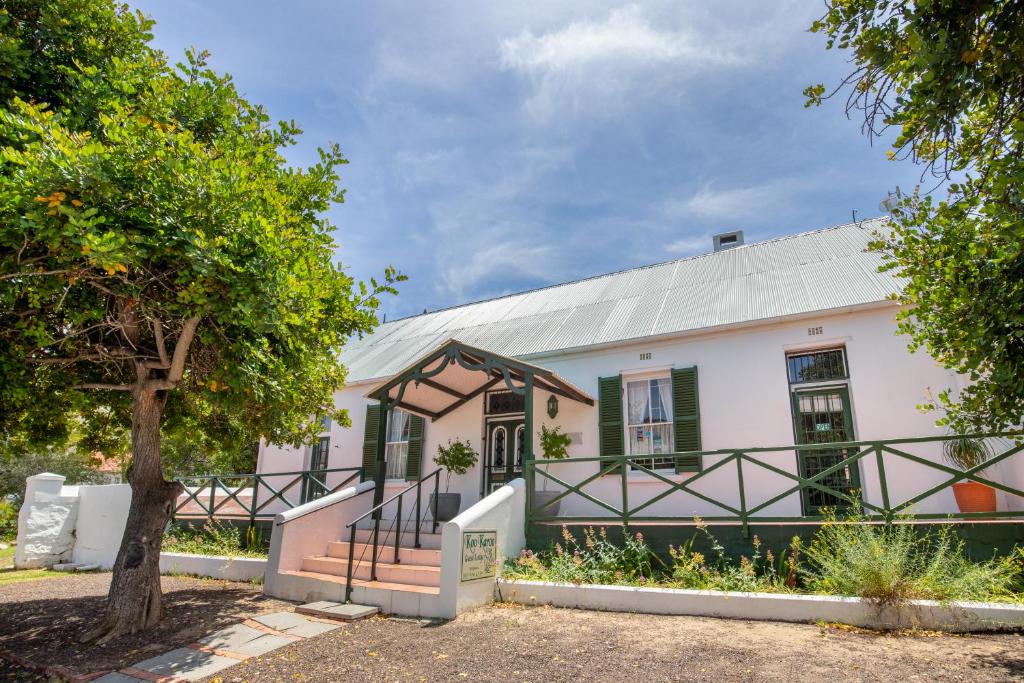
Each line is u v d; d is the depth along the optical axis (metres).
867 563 6.06
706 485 9.73
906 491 8.46
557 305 14.33
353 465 14.05
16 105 5.34
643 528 8.28
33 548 13.44
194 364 7.59
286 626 7.03
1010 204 4.18
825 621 6.10
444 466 12.30
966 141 4.42
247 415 8.70
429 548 9.78
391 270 7.57
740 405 9.83
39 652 6.44
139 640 6.63
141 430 7.45
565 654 5.55
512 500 8.70
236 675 5.50
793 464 9.25
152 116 6.51
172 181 5.54
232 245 5.68
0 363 6.06
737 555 7.67
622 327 11.57
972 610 5.55
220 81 7.74
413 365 10.32
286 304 6.20
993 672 4.51
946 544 6.47
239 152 6.77
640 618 6.68
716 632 5.98
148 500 7.41
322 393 10.03
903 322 8.89
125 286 5.91
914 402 8.63
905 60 3.94
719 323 10.15
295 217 6.80
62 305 6.44
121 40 7.24
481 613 7.19
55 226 4.93
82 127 6.53
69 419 9.70
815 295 9.91
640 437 10.66
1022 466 7.65
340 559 9.45
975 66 3.59
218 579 10.72
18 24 6.34
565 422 11.31
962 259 5.03
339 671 5.48
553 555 8.67
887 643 5.38
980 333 4.72
